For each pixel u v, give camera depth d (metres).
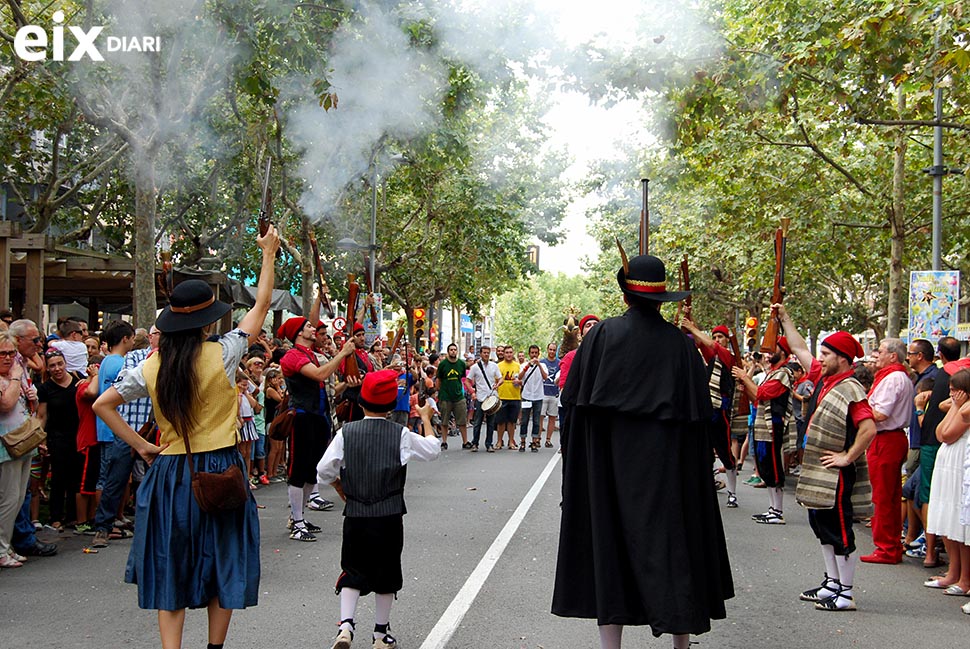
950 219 21.19
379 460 5.57
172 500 4.57
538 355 19.55
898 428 8.78
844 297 34.66
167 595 4.49
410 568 7.93
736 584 7.68
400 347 16.05
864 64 10.84
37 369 9.56
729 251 24.62
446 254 34.31
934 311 13.29
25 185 23.83
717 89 11.55
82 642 5.85
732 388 11.62
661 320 4.82
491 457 17.98
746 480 15.22
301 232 22.48
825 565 7.68
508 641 5.88
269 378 14.00
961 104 12.50
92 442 9.27
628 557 4.54
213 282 18.81
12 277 16.67
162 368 4.61
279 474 14.83
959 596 7.43
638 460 4.57
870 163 20.80
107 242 27.22
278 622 6.27
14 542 8.41
